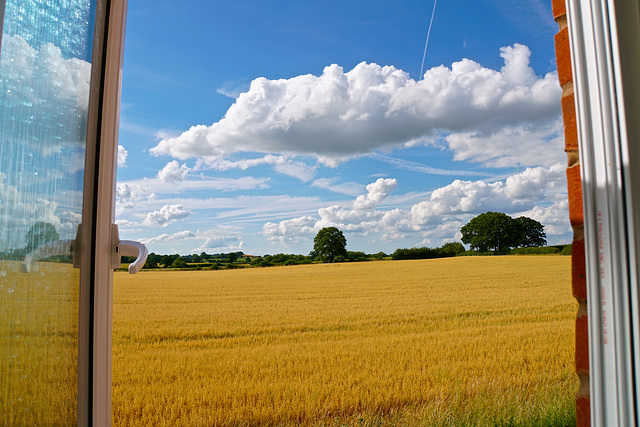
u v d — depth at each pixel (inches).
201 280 704.4
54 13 28.3
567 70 29.6
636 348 23.9
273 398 240.7
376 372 282.2
